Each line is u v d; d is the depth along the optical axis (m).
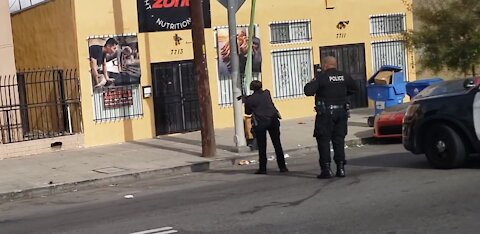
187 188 11.56
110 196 11.53
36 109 18.22
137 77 18.09
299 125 19.06
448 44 19.56
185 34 18.73
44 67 18.53
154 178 13.47
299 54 20.62
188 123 18.89
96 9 17.53
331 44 21.16
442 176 9.97
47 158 15.75
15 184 12.78
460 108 10.25
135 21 18.06
